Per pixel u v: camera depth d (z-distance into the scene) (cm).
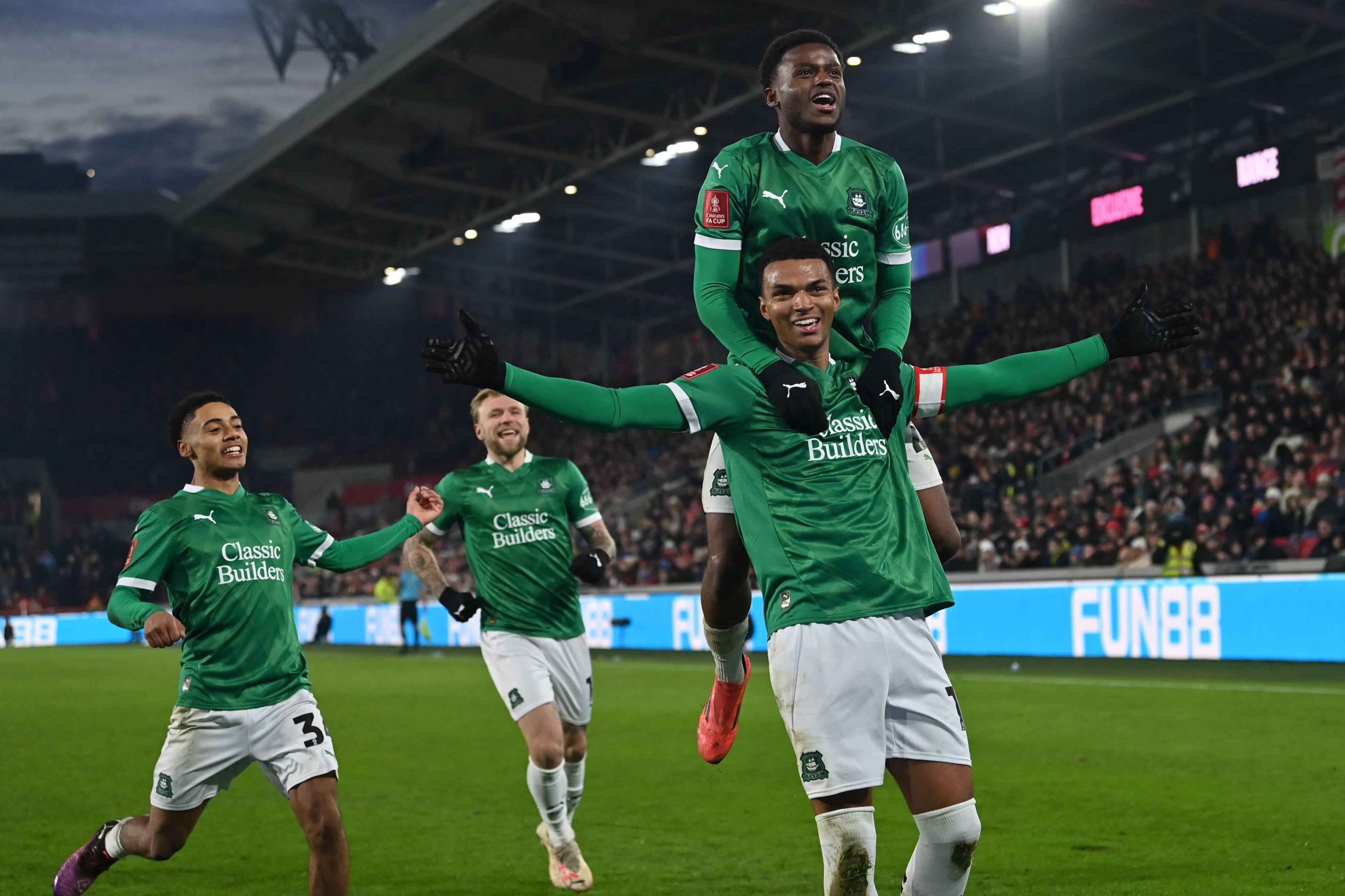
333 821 387
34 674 1772
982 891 451
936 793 304
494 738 935
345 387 4094
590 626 2033
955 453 2189
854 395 323
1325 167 2117
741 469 322
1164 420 2000
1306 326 1969
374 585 2814
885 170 379
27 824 618
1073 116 2606
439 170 2792
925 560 316
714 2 1983
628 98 2417
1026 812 592
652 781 724
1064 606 1412
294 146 2773
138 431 3988
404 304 4119
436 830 599
